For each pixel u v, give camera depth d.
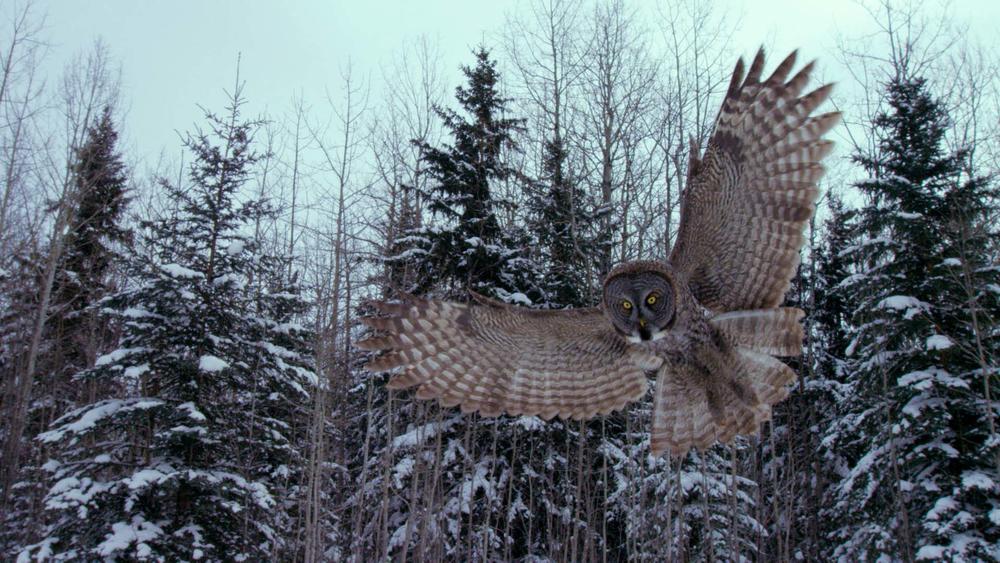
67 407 25.58
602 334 6.13
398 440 19.30
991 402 16.66
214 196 19.20
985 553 15.16
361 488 19.31
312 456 17.84
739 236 5.52
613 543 22.14
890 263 18.69
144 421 16.66
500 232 21.80
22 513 20.31
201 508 16.09
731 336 5.73
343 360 22.53
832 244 28.44
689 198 5.64
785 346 5.59
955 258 18.05
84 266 26.50
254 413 18.56
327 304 21.30
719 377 5.82
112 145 27.67
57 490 14.84
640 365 6.12
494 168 22.11
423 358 6.12
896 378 18.62
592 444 21.31
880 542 17.41
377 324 6.05
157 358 16.78
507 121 22.48
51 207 24.36
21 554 14.63
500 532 20.58
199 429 15.73
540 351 6.21
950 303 18.08
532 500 19.50
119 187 27.36
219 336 17.83
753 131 5.29
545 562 19.09
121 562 14.83
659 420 5.99
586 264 21.28
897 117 20.00
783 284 5.49
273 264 20.41
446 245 20.44
